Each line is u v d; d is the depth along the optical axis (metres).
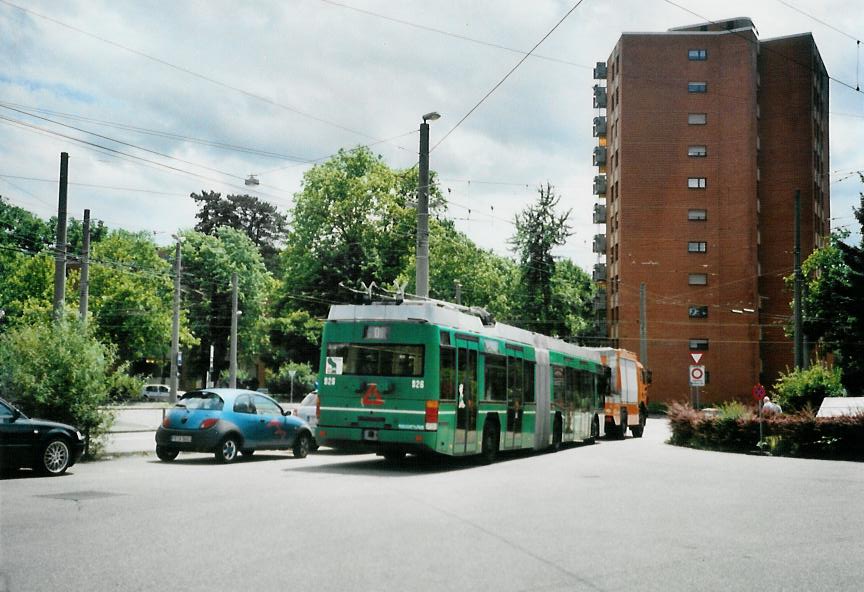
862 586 7.04
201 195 80.31
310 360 68.44
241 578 6.78
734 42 68.12
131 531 8.77
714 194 67.69
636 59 69.00
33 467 14.53
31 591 6.24
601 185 76.81
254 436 19.31
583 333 70.06
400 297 17.80
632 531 9.67
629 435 38.50
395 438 17.08
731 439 26.91
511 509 11.30
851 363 42.81
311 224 60.44
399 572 7.15
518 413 21.72
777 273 68.62
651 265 67.75
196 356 72.69
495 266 67.25
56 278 25.34
